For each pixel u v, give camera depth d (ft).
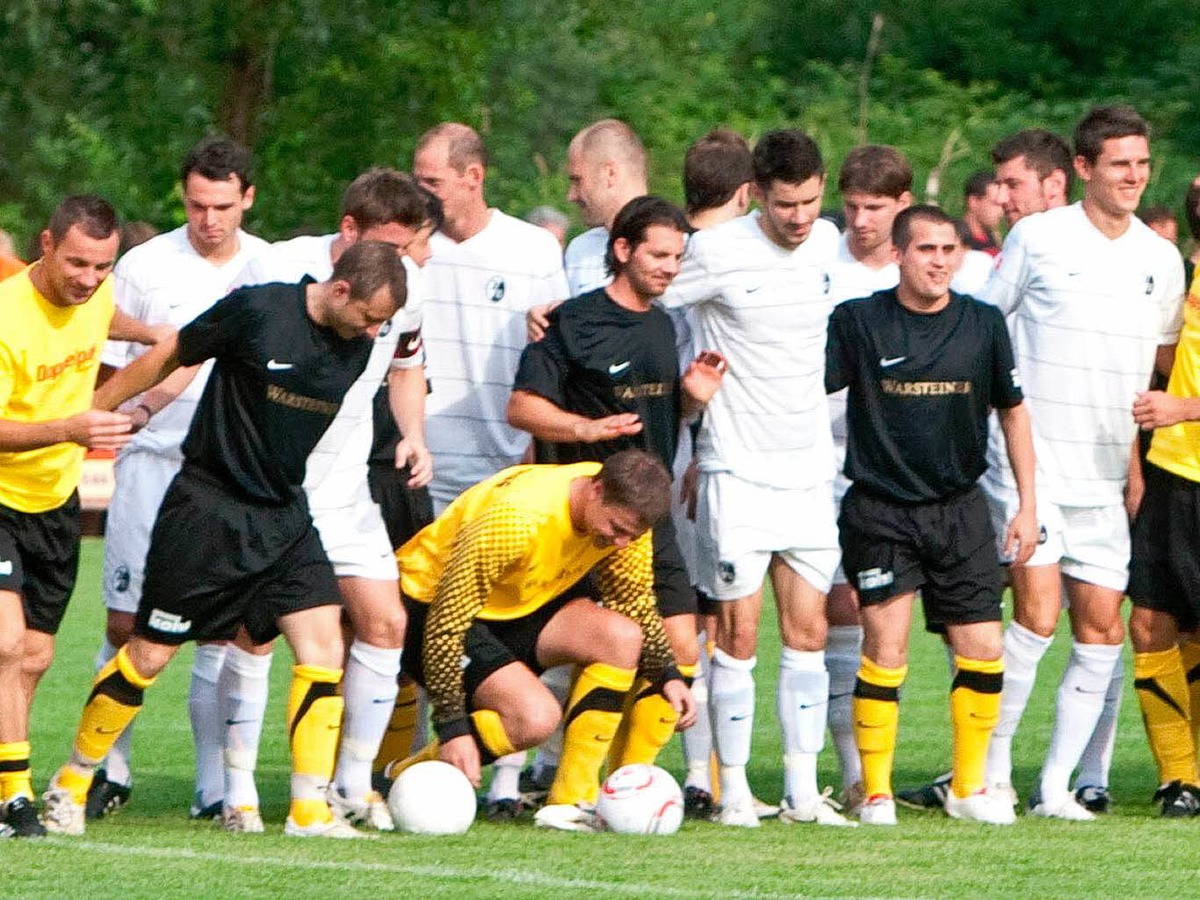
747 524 85.71
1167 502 89.35
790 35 409.28
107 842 76.43
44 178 273.33
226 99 281.13
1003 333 85.20
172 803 91.56
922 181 340.80
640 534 78.54
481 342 92.02
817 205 84.12
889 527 85.15
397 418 87.10
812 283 85.81
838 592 93.66
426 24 280.10
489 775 98.94
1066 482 89.71
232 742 81.30
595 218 95.20
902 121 360.48
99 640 150.92
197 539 76.79
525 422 83.61
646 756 85.25
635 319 84.12
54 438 73.41
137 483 89.86
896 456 84.74
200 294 91.25
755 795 96.27
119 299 92.12
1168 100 374.22
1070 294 89.04
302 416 76.33
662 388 84.69
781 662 87.30
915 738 112.47
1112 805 93.61
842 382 85.92
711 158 89.71
